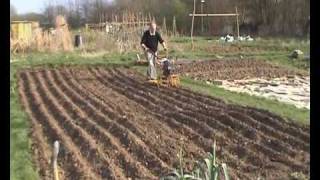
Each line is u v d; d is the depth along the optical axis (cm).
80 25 4728
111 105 1384
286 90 1680
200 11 4438
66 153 981
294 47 3041
